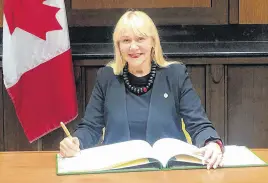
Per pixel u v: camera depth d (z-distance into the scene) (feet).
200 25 11.40
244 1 11.33
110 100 6.53
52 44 9.79
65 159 5.69
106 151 5.74
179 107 6.59
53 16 9.76
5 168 5.54
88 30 11.38
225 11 11.33
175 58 10.18
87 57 10.16
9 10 9.57
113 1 11.28
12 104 10.30
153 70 6.55
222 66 10.22
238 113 10.37
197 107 6.52
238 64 10.23
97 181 5.01
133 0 11.27
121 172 5.27
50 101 9.94
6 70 9.64
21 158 5.95
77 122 10.34
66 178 5.13
